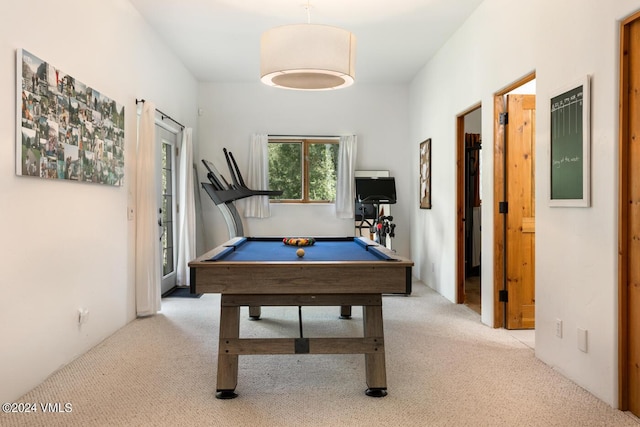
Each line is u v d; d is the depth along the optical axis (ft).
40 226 9.34
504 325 13.76
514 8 12.15
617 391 8.26
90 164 11.34
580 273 9.27
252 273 8.82
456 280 17.08
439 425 7.76
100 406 8.45
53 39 9.81
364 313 9.41
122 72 13.69
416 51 18.86
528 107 13.50
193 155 22.06
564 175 9.75
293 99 23.63
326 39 9.91
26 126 8.65
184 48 18.42
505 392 9.09
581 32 9.18
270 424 7.81
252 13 15.07
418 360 11.00
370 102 23.81
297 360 11.07
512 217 13.53
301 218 23.70
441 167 18.45
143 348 11.83
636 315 7.96
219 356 8.99
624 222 8.13
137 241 14.83
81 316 11.05
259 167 23.15
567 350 9.80
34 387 9.21
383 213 23.66
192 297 18.28
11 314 8.41
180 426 7.73
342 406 8.53
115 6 13.14
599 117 8.61
